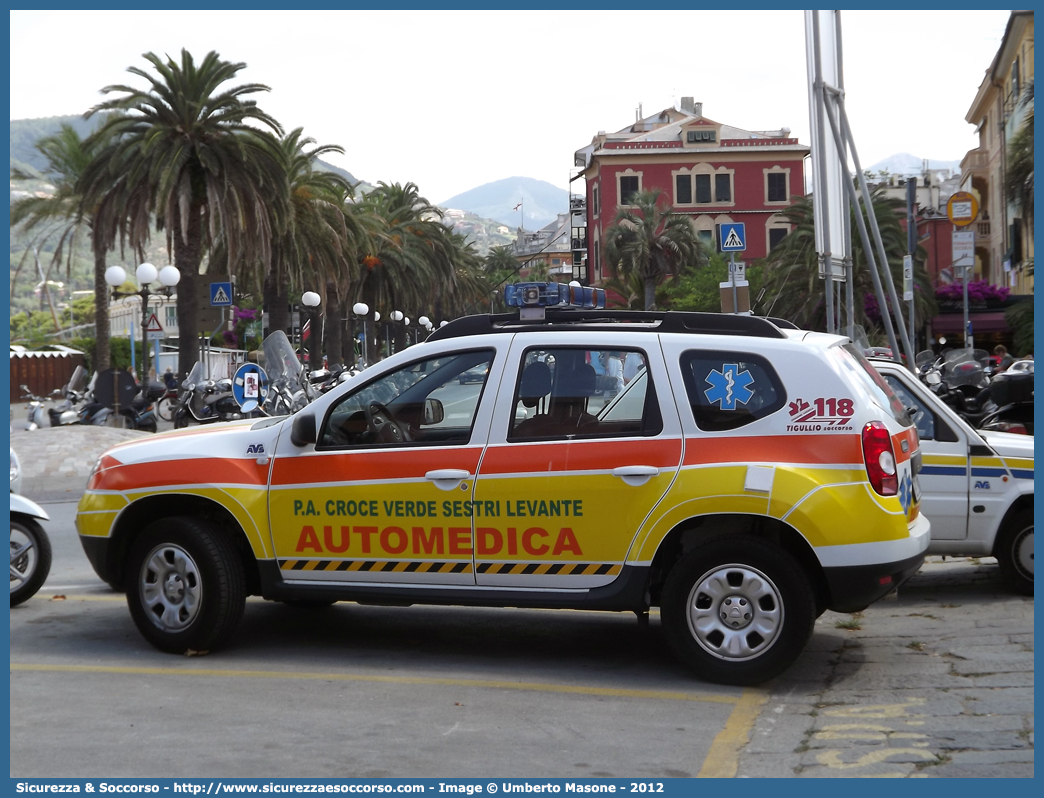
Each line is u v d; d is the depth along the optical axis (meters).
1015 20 42.22
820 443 5.55
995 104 53.56
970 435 7.71
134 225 29.22
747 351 5.73
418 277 56.09
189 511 6.54
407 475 5.99
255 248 30.66
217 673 5.92
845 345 6.13
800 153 80.94
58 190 36.03
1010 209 49.75
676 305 69.50
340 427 6.22
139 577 6.38
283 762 4.50
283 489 6.21
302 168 36.66
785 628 5.48
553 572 5.79
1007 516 7.68
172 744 4.72
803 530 5.44
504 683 5.72
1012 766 4.38
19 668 6.04
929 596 7.98
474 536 5.89
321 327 52.75
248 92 29.67
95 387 22.14
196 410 21.64
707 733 4.89
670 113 96.88
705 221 81.62
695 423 5.69
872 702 5.32
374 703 5.36
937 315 53.03
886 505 5.50
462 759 4.55
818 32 11.62
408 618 7.42
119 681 5.75
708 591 5.61
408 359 6.20
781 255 49.72
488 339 6.11
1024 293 50.56
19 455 17.52
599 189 83.94
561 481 5.77
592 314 6.07
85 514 6.55
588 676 5.89
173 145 28.23
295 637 6.86
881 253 13.01
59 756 4.57
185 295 30.23
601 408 5.85
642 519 5.65
